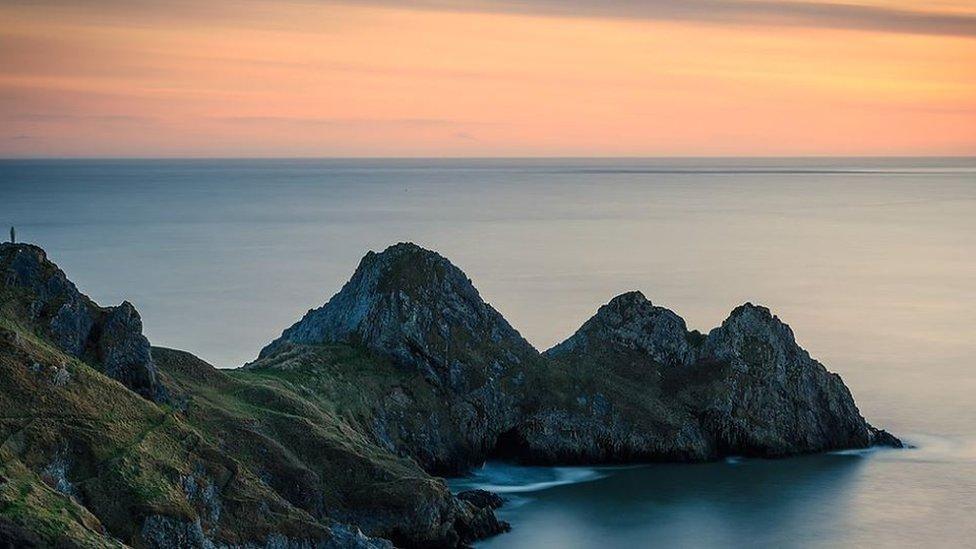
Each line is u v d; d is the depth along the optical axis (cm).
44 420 9519
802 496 12975
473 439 14175
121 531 9038
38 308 10806
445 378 14412
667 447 14450
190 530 9200
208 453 10050
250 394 12206
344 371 14088
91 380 10206
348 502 11025
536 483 13525
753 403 14888
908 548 11331
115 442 9650
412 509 10962
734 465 14288
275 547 9675
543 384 14762
